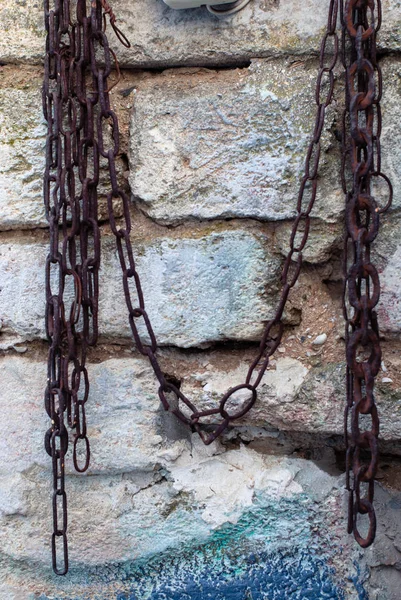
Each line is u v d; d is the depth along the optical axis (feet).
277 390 4.40
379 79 4.09
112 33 4.35
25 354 4.57
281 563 4.52
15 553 4.59
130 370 4.50
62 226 4.48
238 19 4.28
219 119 4.32
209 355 4.50
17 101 4.42
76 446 4.52
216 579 4.54
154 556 4.57
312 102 4.26
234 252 4.37
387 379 4.35
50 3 4.37
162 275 4.41
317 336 4.40
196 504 4.53
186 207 4.36
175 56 4.33
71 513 4.56
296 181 4.29
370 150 3.97
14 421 4.56
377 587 4.50
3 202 4.45
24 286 4.50
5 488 4.57
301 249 4.17
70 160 4.19
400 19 4.17
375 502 4.52
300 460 4.55
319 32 4.24
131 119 4.39
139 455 4.51
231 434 4.58
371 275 3.97
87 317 4.29
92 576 4.61
